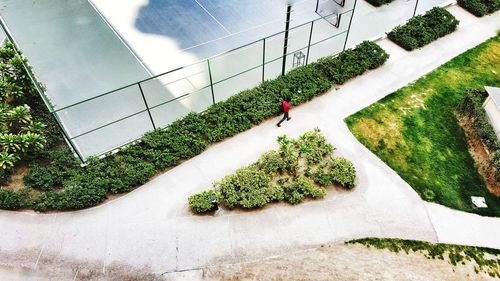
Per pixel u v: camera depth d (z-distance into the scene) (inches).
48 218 461.1
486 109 613.0
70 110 521.3
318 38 665.6
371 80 674.8
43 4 667.4
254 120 578.9
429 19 778.8
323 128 587.2
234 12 681.0
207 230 456.4
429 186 523.8
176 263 427.2
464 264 445.7
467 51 748.0
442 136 593.6
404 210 492.1
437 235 470.6
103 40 610.9
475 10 832.3
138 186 500.1
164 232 452.8
